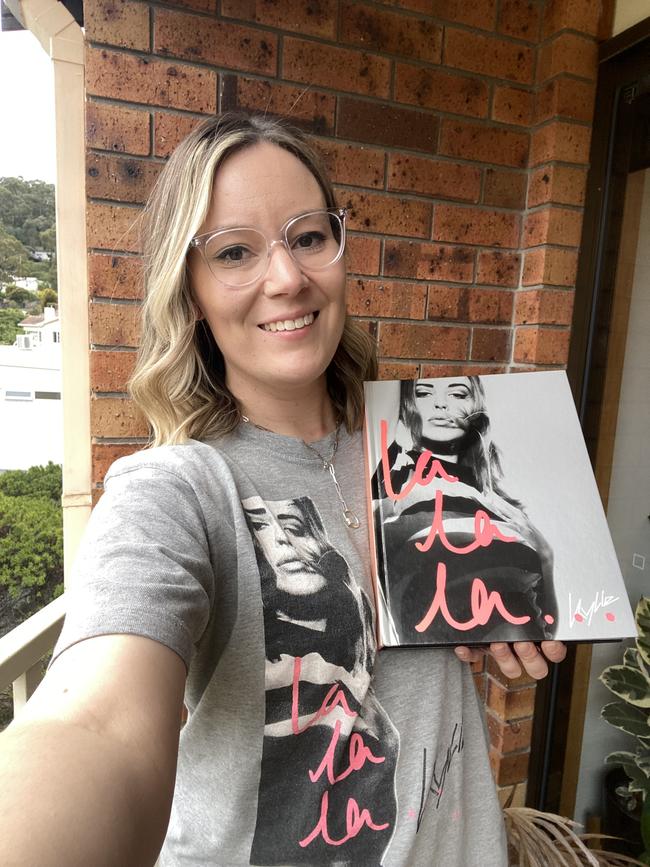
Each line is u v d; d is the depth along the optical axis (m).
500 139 1.31
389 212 1.25
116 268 1.07
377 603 0.59
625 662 1.42
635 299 1.42
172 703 0.37
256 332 0.60
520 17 1.28
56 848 0.26
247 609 0.52
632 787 1.38
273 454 0.62
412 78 1.22
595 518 0.64
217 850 0.54
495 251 1.35
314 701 0.54
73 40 1.11
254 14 1.09
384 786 0.57
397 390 0.71
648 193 1.38
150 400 0.64
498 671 1.44
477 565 0.60
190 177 0.58
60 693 0.34
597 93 1.29
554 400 0.71
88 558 0.43
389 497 0.63
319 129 1.17
